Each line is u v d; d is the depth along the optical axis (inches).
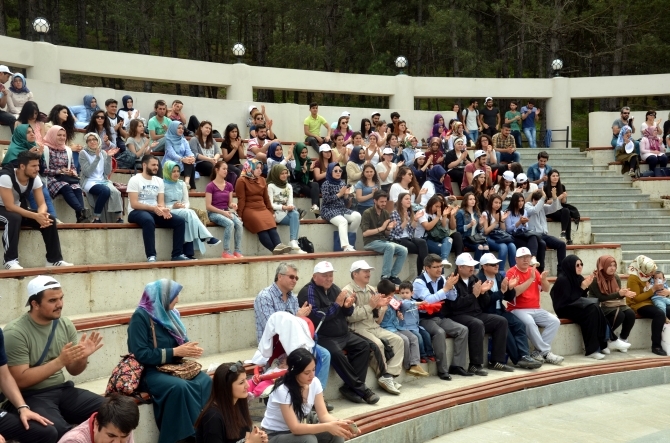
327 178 462.6
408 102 821.9
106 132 482.6
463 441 297.7
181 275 348.2
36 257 332.5
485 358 382.6
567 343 419.5
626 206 658.8
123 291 324.2
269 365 270.1
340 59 1208.2
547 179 549.3
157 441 235.8
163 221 374.9
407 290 353.1
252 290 378.9
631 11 1153.4
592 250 533.3
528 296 399.2
